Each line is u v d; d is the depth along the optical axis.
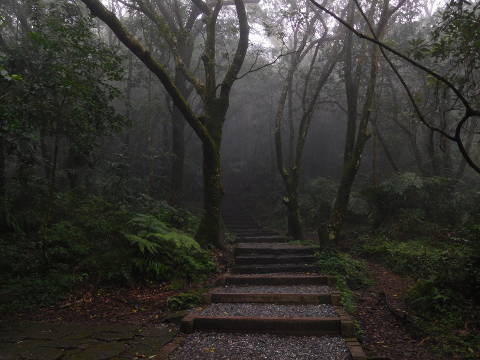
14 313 4.95
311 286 6.20
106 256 6.21
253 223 13.73
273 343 3.98
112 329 4.40
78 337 4.13
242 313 4.75
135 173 13.96
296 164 10.70
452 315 4.48
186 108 7.07
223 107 8.06
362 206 10.25
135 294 5.74
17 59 6.52
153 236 6.55
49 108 6.56
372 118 12.12
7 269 6.04
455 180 10.34
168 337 4.15
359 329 4.29
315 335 4.21
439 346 3.89
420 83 13.17
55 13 7.98
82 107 6.67
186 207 13.92
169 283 6.14
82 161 9.42
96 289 5.79
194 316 4.52
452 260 6.21
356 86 9.38
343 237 10.09
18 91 6.51
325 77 10.68
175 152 12.84
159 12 12.87
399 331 4.41
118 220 6.95
